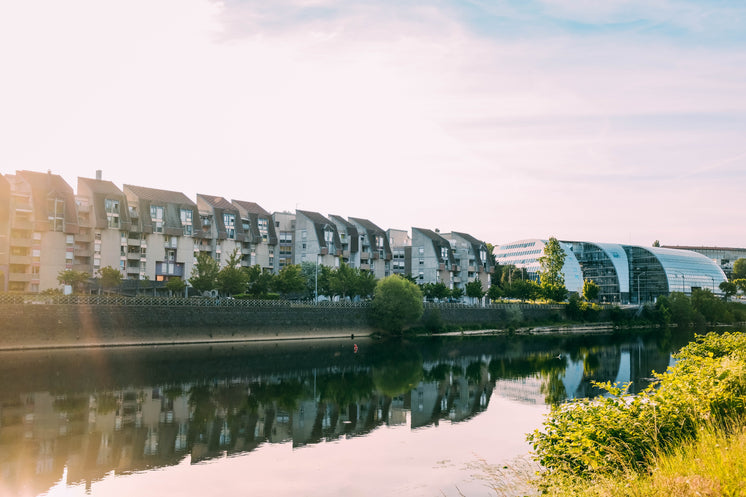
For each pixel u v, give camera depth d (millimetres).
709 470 12031
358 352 84562
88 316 77250
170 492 26344
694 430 15875
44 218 98062
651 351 89688
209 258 101312
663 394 18203
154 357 70125
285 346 88750
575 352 88438
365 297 129750
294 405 45625
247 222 132875
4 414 40281
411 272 159625
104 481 27734
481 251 171875
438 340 108812
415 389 53531
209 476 28453
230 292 100000
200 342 88062
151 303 85812
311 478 28109
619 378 60125
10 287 95375
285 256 141625
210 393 49938
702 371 19906
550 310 144625
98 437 35219
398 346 95688
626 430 16594
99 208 106500
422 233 158375
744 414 16234
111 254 108125
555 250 165375
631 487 12859
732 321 159250
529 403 46938
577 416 18797
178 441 34750
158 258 114938
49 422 38406
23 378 53438
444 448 33031
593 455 16125
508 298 166125
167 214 116562
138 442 34406
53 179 103438
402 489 26234
